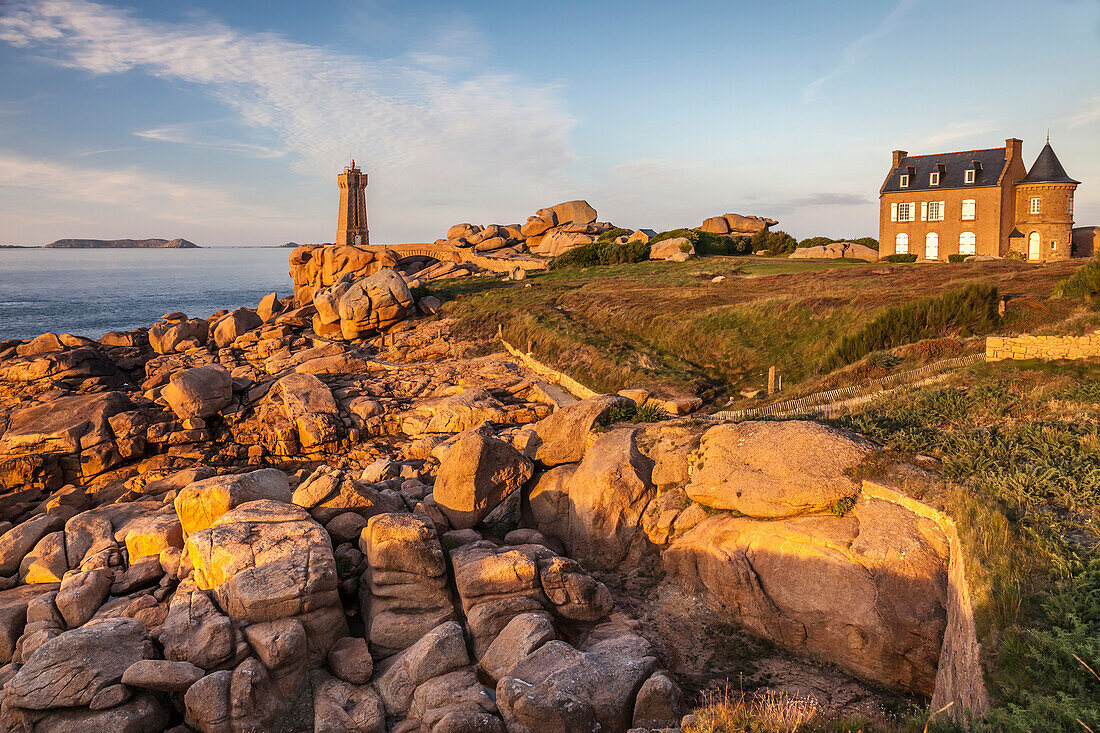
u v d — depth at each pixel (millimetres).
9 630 16016
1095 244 63844
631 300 52812
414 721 12727
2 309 144500
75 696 12359
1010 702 8867
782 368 35250
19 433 34312
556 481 21484
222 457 35969
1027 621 10203
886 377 24969
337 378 47812
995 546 11898
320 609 14867
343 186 140750
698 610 16562
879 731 10172
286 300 88312
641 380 36375
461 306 63688
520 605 15594
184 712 12930
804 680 14031
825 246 75438
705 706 12945
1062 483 13633
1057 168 60969
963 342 26219
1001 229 61125
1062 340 21688
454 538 18766
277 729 12984
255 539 16203
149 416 37031
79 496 30422
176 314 67750
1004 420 17875
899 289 40188
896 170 68062
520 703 11922
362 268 94125
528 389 42156
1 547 20797
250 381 42781
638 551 18922
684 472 19203
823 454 16500
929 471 15203
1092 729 8000
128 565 18797
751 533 16078
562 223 110750
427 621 15484
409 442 37094
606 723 12227
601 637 15289
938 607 12945
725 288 52781
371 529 16266
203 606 14734
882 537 14062
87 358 50969
